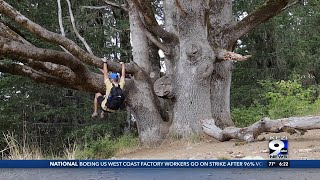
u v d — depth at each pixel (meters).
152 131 14.45
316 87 24.16
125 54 25.03
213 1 15.23
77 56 12.66
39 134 23.09
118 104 10.21
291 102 17.59
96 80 13.53
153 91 14.84
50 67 13.04
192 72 14.09
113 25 25.56
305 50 25.50
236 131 12.12
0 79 21.06
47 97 24.50
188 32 14.01
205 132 13.43
